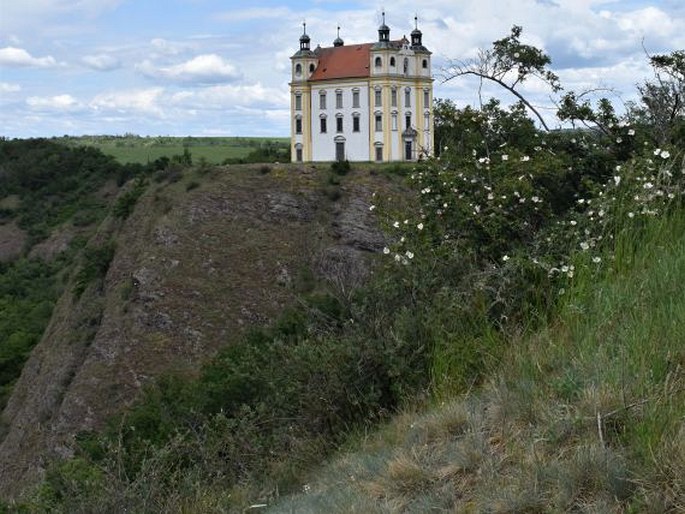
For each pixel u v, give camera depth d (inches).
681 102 400.5
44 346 2135.8
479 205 355.3
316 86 3353.8
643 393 186.1
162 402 675.4
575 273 277.0
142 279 2155.5
